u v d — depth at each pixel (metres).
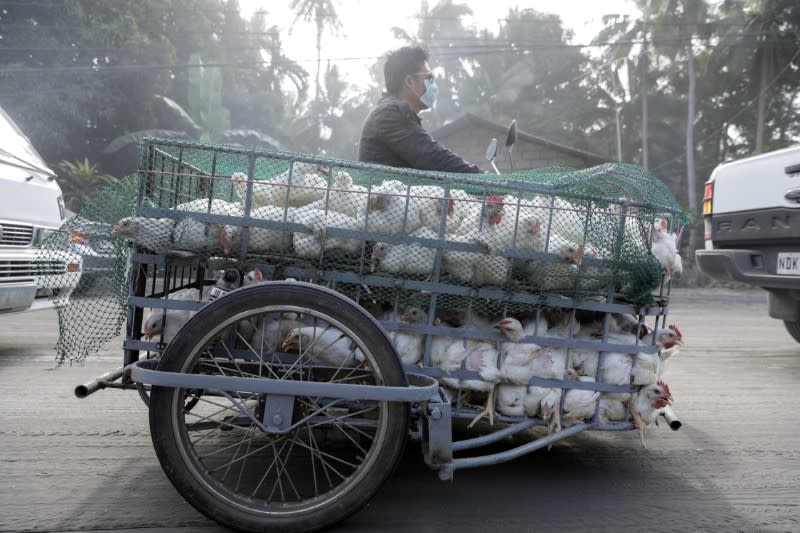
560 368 2.53
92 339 2.58
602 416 2.64
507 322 2.45
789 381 4.94
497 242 2.45
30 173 5.04
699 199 31.72
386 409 2.16
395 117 3.23
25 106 20.30
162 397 2.12
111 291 2.57
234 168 2.66
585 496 2.60
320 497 2.15
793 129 32.84
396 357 2.18
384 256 2.44
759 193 5.10
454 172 3.20
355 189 2.44
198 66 21.56
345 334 2.19
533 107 35.53
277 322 2.36
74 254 2.56
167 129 24.55
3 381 4.15
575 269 2.53
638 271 2.55
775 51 27.80
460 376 2.49
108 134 24.14
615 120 34.97
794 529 2.32
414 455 3.04
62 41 21.64
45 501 2.36
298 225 2.39
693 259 23.08
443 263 2.50
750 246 5.29
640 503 2.54
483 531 2.25
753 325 9.14
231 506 2.11
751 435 3.50
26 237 4.79
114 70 21.19
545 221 2.52
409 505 2.46
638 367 2.58
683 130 34.12
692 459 3.09
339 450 2.98
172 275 2.73
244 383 2.14
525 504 2.49
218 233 2.39
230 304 2.16
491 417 2.53
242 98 29.52
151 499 2.42
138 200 2.42
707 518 2.40
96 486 2.52
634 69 33.19
